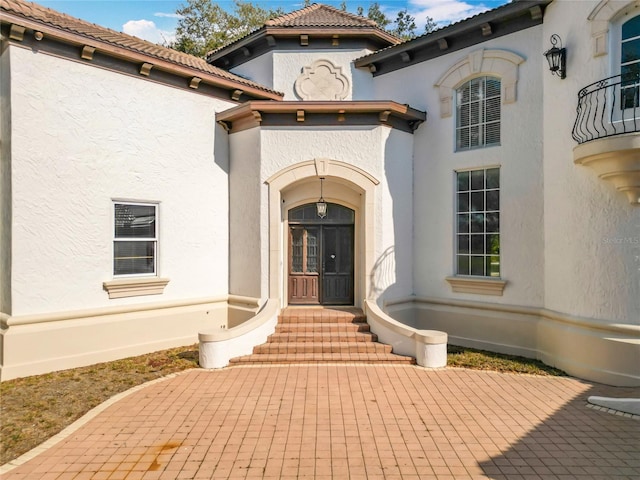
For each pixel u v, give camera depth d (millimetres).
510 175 10211
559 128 9055
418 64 11930
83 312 9344
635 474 5113
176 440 5953
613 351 7953
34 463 5410
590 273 8359
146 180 10430
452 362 9367
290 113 10945
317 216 11992
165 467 5285
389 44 13445
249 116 11203
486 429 6238
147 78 10430
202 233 11461
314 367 9055
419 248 11820
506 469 5207
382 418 6602
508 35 10289
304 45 13289
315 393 7617
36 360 8719
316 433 6121
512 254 10180
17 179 8539
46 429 6371
